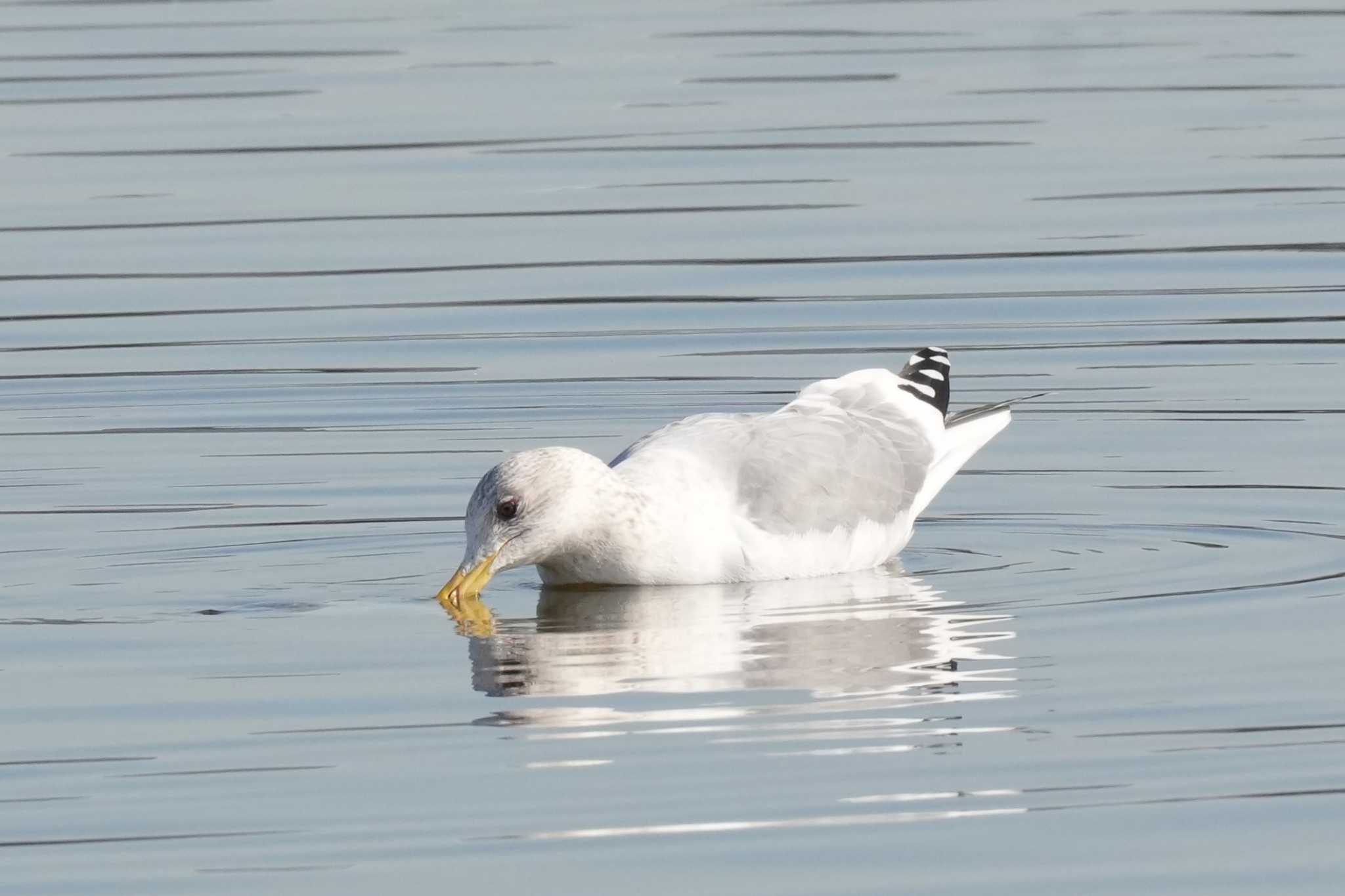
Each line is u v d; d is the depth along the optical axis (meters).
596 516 13.60
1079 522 14.81
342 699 11.41
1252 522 14.55
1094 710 11.02
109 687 11.65
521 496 13.52
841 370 18.06
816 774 10.20
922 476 14.66
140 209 22.36
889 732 10.75
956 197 22.42
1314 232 21.09
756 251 21.06
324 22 29.56
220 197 22.72
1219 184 22.58
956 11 30.33
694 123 24.81
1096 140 24.11
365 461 16.22
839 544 14.02
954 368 18.08
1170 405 17.11
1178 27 29.14
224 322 19.44
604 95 25.83
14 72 26.97
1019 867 9.21
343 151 23.98
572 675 11.77
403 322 19.44
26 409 17.39
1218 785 10.02
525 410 17.34
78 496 15.41
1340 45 27.78
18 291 20.22
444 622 12.90
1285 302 19.44
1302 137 23.91
